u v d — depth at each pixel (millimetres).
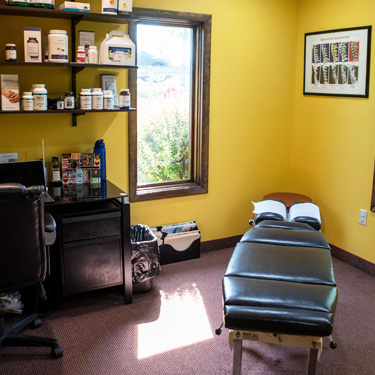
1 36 2879
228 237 4012
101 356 2510
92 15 2830
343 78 3508
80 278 2871
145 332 2730
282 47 3883
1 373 2363
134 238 3418
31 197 2174
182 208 3742
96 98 2938
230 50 3660
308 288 2051
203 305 3035
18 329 2627
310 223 2934
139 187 3621
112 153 3379
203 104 3621
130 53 2975
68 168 3107
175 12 3357
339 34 3484
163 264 3656
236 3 3607
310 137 3916
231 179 3908
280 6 3801
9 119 3006
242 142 3885
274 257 2338
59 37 2746
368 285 3322
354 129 3479
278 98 3969
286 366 2438
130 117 3367
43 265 2309
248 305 1960
